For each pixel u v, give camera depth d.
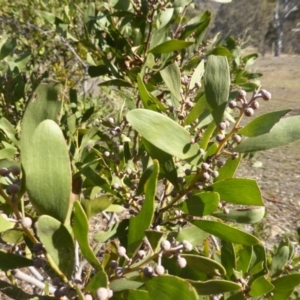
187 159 0.28
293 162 1.95
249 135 0.27
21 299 0.25
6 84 0.56
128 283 0.23
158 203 0.37
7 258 0.26
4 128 0.43
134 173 0.41
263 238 0.71
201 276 0.31
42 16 0.57
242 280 0.32
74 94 0.60
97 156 0.42
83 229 0.22
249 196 0.28
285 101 3.73
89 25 0.53
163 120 0.26
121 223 0.33
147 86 0.46
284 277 0.32
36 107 0.26
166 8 0.49
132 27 0.55
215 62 0.28
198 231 0.32
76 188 0.31
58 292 0.23
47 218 0.22
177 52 0.51
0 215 0.23
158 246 0.26
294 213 1.33
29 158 0.23
